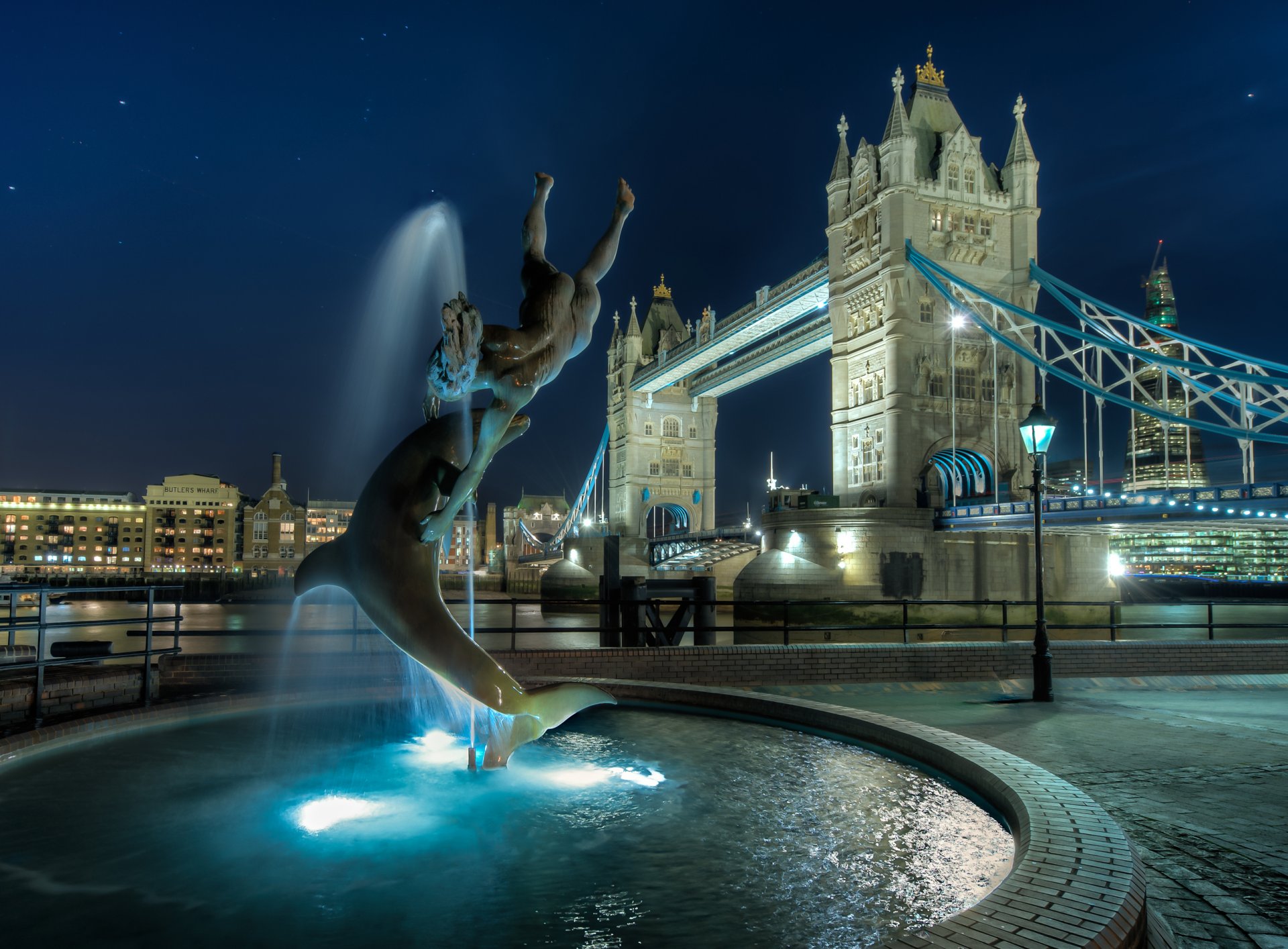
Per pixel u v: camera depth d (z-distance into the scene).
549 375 7.21
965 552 62.94
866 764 7.12
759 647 14.24
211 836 5.29
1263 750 9.18
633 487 117.19
